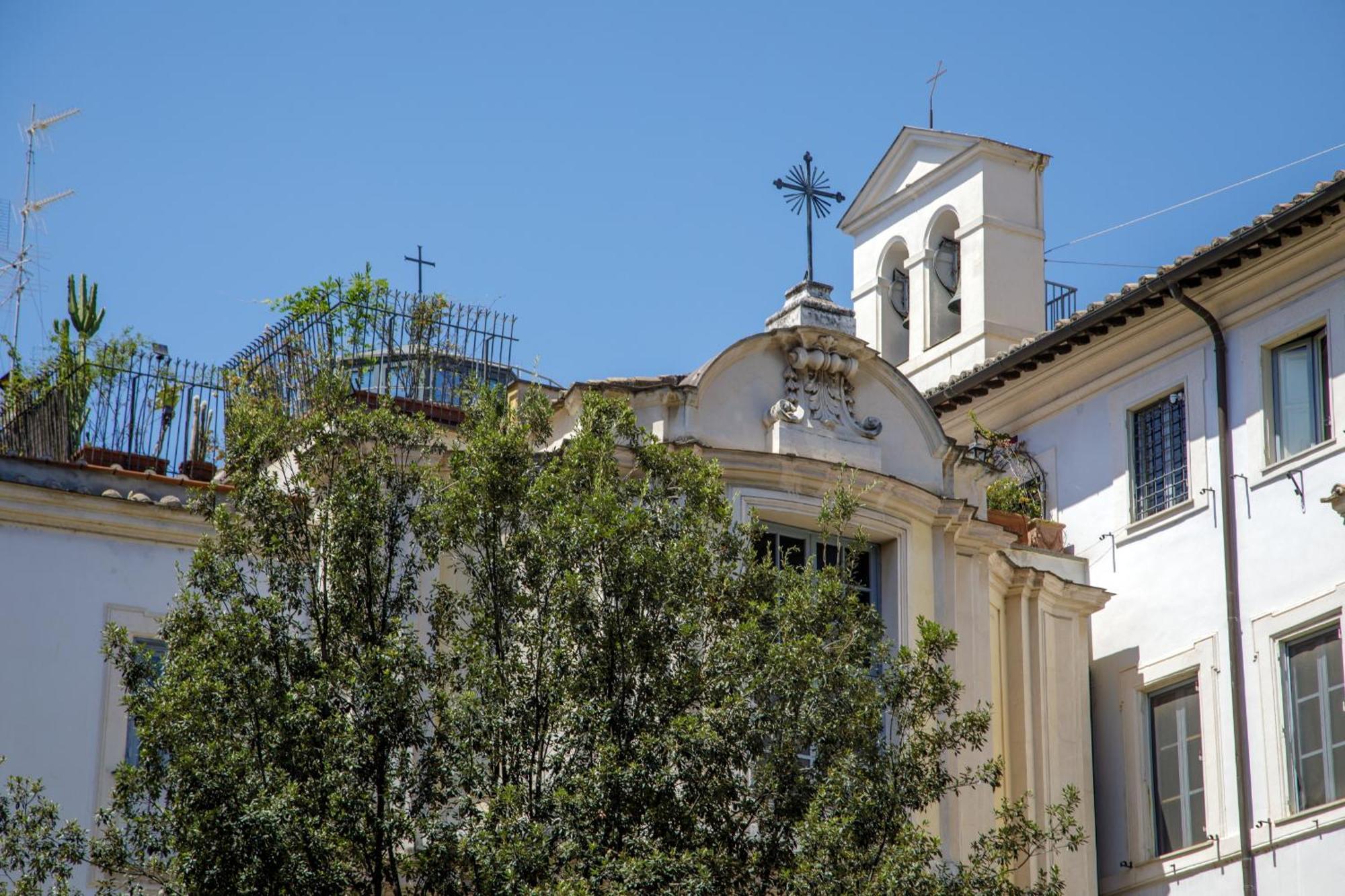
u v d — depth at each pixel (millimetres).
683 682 22312
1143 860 32500
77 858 21219
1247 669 31953
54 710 25297
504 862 20578
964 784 23891
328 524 22703
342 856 21031
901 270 44438
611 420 23969
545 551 22531
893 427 29516
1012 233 41844
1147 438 35094
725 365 28453
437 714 22172
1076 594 32750
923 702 23219
